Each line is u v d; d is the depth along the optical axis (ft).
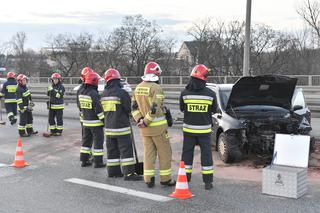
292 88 28.48
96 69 206.69
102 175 25.22
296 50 167.32
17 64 242.78
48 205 19.61
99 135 27.04
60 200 20.35
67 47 216.33
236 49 167.32
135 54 191.42
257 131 27.30
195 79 21.70
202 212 18.29
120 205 19.44
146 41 191.21
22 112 40.91
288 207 18.80
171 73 180.65
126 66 193.06
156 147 22.25
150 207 19.07
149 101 21.65
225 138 27.45
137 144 35.78
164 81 115.24
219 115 29.53
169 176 22.39
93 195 21.09
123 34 192.65
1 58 230.89
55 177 24.93
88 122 26.86
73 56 214.69
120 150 23.89
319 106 46.98
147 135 21.89
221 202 19.63
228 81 104.88
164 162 22.26
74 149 34.14
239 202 19.61
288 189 20.12
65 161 29.53
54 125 41.22
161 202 19.77
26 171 26.61
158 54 189.78
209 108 21.74
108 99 23.67
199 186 22.41
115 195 21.02
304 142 21.31
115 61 195.62
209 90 21.83
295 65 165.68
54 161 29.63
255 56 166.81
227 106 29.60
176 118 47.24
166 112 22.34
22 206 19.51
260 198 20.21
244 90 28.50
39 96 68.49
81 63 213.87
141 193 21.29
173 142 36.65
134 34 190.90
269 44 167.43
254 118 28.22
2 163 29.09
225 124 28.14
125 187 22.44
